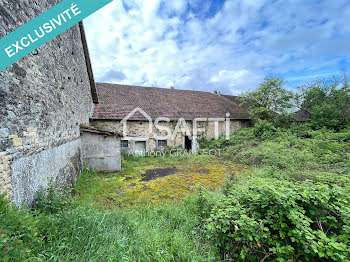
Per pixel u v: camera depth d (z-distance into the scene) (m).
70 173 4.82
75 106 5.85
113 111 10.09
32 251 1.59
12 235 1.58
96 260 1.80
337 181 2.71
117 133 7.16
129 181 6.00
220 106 15.22
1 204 1.79
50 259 1.61
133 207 3.88
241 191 2.67
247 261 2.17
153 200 4.41
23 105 2.49
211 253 2.19
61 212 2.43
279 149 8.09
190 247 2.27
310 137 9.93
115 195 4.70
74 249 1.88
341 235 1.82
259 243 2.05
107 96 11.26
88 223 2.28
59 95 4.14
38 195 2.72
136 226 2.56
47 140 3.34
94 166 7.05
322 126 10.58
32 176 2.68
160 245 2.22
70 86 5.18
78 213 2.41
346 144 7.47
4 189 1.97
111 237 2.22
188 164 8.65
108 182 5.77
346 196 2.05
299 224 1.84
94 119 9.45
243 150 9.59
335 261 1.71
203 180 6.15
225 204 2.55
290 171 5.51
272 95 13.09
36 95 2.93
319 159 6.46
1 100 2.00
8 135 2.10
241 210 2.29
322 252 1.65
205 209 2.82
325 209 2.06
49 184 3.21
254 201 2.30
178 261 2.04
